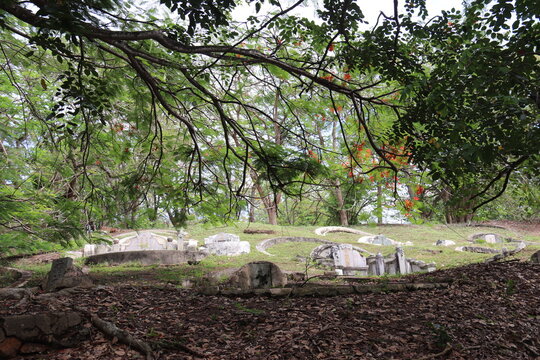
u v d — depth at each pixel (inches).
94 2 202.7
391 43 211.2
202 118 368.2
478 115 165.2
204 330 193.2
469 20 186.9
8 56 306.3
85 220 374.9
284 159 302.4
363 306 239.1
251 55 223.9
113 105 331.3
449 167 185.2
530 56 158.1
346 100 308.2
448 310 231.8
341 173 337.4
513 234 919.7
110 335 170.7
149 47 264.4
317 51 253.3
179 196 352.8
